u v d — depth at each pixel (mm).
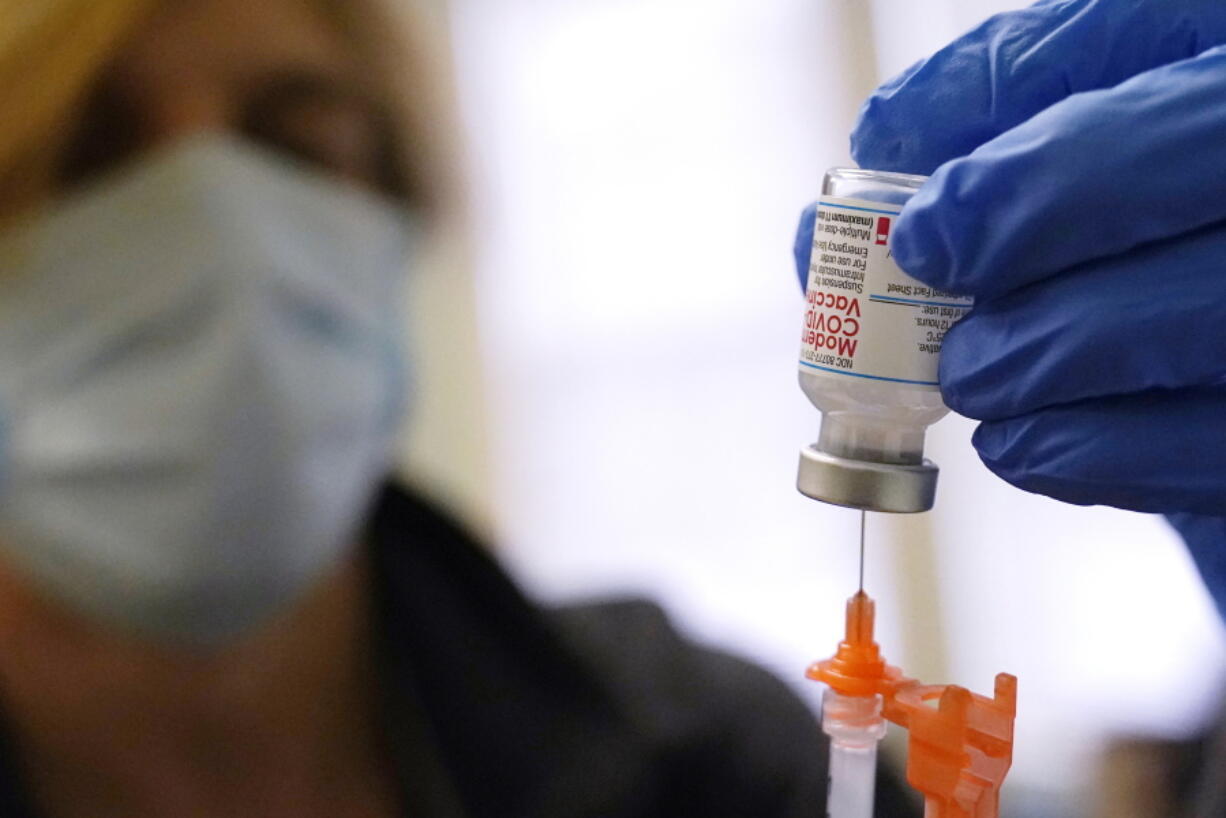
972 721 613
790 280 2314
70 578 1200
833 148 2252
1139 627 2055
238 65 1184
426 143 1387
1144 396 662
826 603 2348
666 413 2469
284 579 1231
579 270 2504
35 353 1182
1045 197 612
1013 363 652
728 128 2350
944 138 710
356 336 1301
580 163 2473
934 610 2264
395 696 1273
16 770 1157
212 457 1168
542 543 2604
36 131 1092
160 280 1164
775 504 2383
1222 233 626
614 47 2422
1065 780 2029
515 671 1323
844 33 2219
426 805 1233
